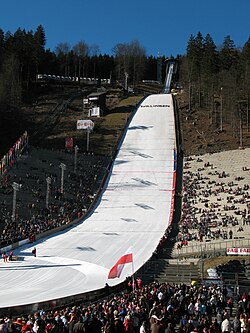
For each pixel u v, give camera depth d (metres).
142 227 65.69
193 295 28.00
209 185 81.50
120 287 35.53
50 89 163.50
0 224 61.91
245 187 77.62
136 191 82.56
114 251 53.44
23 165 87.38
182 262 47.22
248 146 100.19
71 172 89.69
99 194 81.56
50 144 107.88
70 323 17.05
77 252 52.56
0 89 128.25
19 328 17.61
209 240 56.78
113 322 17.36
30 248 54.38
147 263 46.34
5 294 33.91
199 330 17.95
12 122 122.44
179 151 102.12
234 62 150.88
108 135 115.06
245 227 60.62
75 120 129.00
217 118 124.31
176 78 196.50
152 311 20.73
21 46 166.62
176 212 72.88
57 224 64.31
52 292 34.72
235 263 44.59
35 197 74.44
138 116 129.62
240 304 26.22
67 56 198.25
